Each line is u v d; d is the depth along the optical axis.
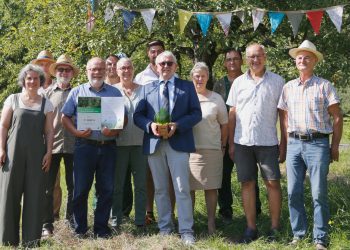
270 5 6.86
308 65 4.77
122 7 6.16
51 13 8.80
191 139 5.11
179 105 5.06
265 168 5.09
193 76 5.49
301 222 4.96
